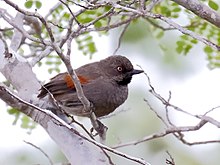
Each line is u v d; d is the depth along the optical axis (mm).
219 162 18062
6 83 13953
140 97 18016
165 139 17984
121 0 11922
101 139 11406
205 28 15047
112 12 10969
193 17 14820
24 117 15742
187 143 12406
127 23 13781
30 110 11867
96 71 13570
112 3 10258
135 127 17734
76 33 10648
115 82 13578
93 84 13305
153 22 16109
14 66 12125
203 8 10461
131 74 13672
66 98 12805
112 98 13531
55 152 17688
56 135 11492
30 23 13602
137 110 17922
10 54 12102
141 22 17750
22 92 11945
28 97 11875
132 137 17641
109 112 13828
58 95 12875
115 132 17578
